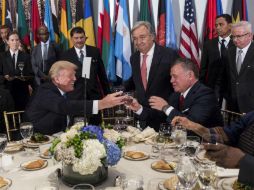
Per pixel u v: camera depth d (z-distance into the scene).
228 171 1.74
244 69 3.59
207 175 1.56
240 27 3.54
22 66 4.48
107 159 1.66
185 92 2.73
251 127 2.14
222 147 1.79
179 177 1.50
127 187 1.56
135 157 2.03
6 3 4.97
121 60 4.76
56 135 2.50
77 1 4.77
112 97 2.57
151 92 3.33
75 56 4.17
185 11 4.55
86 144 1.59
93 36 4.83
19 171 1.87
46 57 4.68
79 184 1.57
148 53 3.32
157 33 4.68
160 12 4.61
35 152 2.19
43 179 1.76
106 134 1.83
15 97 4.69
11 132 3.08
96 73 4.30
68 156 1.59
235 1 4.43
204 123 2.55
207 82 4.21
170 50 3.35
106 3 4.75
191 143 1.91
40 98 2.71
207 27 4.54
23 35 5.01
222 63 4.01
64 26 4.85
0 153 2.00
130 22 4.93
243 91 3.62
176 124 2.29
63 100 2.62
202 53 4.31
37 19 4.95
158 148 2.19
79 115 2.66
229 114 3.17
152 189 1.59
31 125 2.30
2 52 4.74
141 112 2.84
